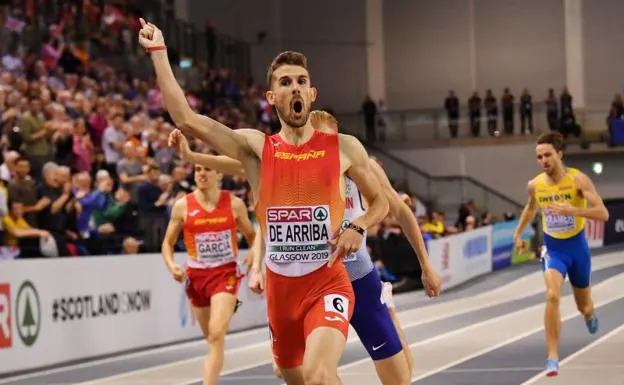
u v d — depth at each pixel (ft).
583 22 115.24
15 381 34.40
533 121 111.14
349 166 16.90
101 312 42.11
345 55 117.39
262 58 114.73
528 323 47.19
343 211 16.96
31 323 38.24
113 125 56.24
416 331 45.88
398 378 19.83
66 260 40.42
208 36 96.22
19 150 47.65
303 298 16.83
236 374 33.58
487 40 117.29
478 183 104.99
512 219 92.38
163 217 48.96
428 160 110.93
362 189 17.17
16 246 39.73
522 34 116.78
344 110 117.70
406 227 21.03
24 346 37.78
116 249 45.16
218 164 23.22
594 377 29.09
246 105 91.66
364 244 19.92
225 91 89.81
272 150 16.80
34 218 41.83
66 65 65.36
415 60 118.11
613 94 114.83
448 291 69.36
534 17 116.47
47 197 42.09
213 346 27.07
